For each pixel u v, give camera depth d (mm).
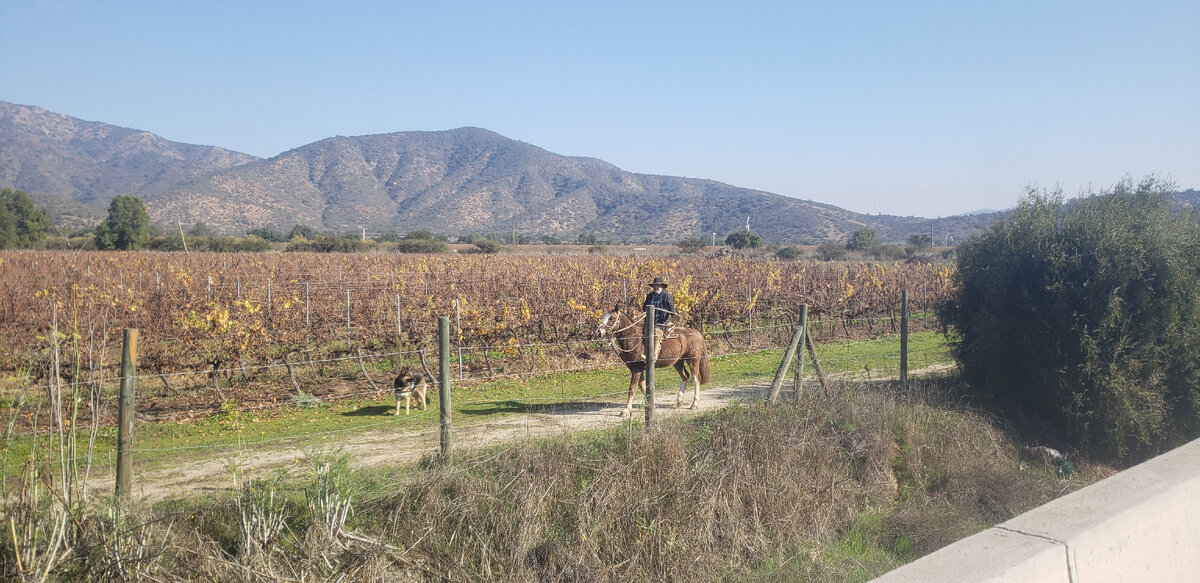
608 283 24188
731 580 5820
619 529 5988
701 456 7152
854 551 6551
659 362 11695
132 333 5828
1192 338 10273
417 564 5410
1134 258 10172
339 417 11445
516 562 5559
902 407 9281
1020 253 11227
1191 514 3912
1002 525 3408
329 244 65375
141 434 10109
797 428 8102
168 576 4852
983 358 11422
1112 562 3371
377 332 17984
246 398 12766
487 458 6820
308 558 5176
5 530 4930
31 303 17734
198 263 33031
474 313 17688
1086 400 10391
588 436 8000
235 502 5906
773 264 37406
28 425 8953
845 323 22812
